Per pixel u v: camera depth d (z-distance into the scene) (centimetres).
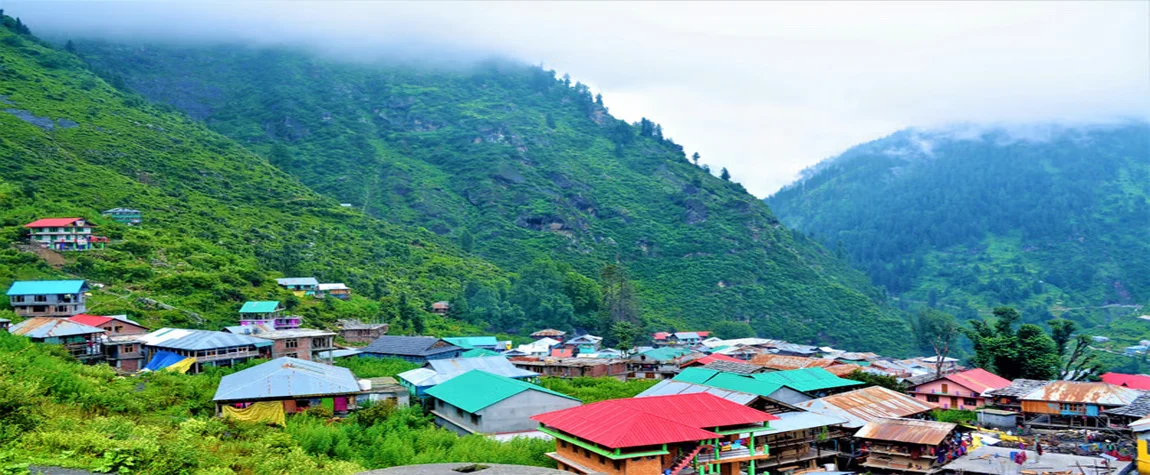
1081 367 10219
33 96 19912
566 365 9912
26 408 3212
